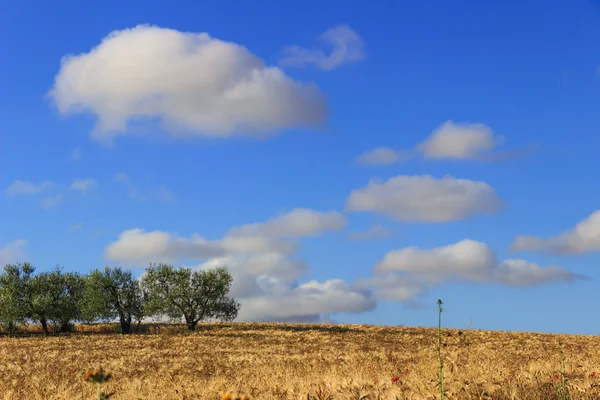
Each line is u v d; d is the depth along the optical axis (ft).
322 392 44.47
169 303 232.32
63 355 136.87
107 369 95.04
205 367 90.48
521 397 40.32
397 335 194.59
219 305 237.25
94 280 247.29
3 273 254.68
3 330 250.37
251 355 123.95
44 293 252.42
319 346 152.15
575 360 64.85
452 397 40.32
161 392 56.18
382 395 42.50
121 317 250.16
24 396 62.64
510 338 176.14
